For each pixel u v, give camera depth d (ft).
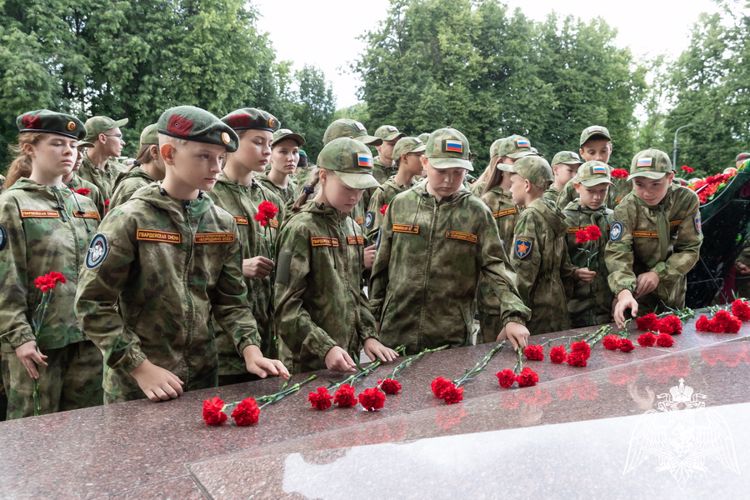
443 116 86.33
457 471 4.07
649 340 10.88
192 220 8.64
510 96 91.76
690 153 82.12
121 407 7.77
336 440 5.14
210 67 66.85
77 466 5.90
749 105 77.41
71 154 12.44
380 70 92.38
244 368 12.16
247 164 12.68
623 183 20.51
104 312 7.79
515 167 14.32
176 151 8.05
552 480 3.78
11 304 11.15
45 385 11.87
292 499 4.22
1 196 11.75
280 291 9.75
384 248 12.42
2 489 5.40
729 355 6.53
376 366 9.80
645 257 14.43
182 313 8.48
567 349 10.77
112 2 63.10
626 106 103.60
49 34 57.98
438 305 11.87
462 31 94.27
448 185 11.46
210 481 4.88
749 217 16.39
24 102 55.21
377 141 16.97
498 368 9.65
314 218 10.12
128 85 65.51
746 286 18.07
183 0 68.80
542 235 13.78
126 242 7.93
